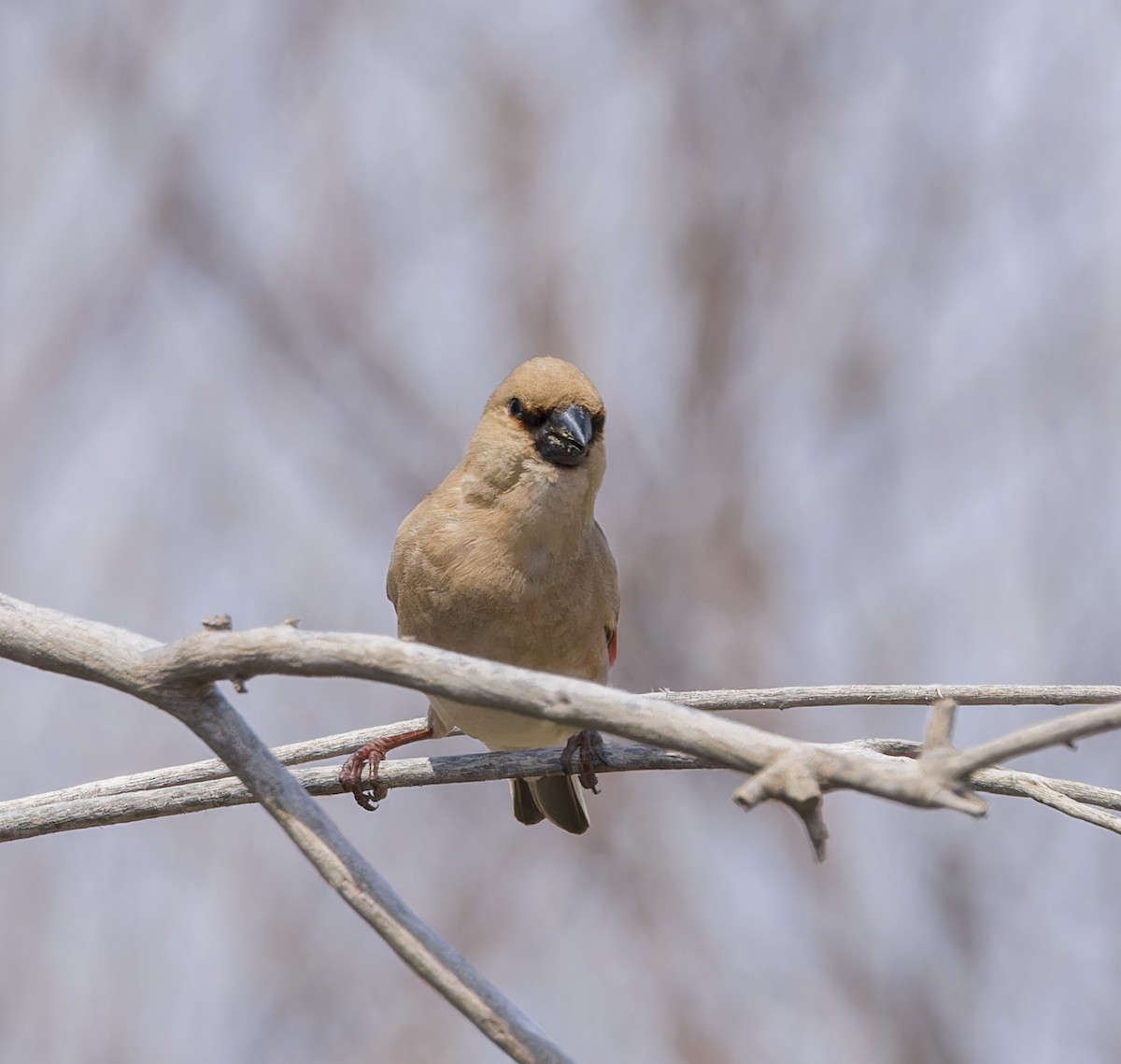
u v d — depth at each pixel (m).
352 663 5.88
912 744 8.91
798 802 5.26
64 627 6.43
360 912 6.02
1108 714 5.13
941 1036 18.81
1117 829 7.24
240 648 6.08
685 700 9.65
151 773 8.85
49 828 7.91
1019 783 7.52
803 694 9.64
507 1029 5.85
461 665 5.77
